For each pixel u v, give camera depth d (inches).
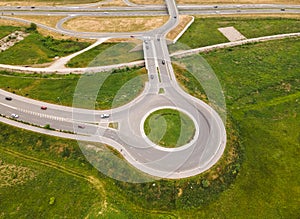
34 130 3002.0
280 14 5610.2
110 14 5733.3
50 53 4493.1
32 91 3531.0
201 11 5767.7
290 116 3390.7
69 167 2751.0
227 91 3715.6
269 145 3051.2
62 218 2410.2
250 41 4810.5
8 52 4498.0
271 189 2650.1
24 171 2738.7
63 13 5797.2
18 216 2432.3
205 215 2455.7
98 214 2413.9
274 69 4141.2
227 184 2655.0
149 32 4911.4
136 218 2402.8
